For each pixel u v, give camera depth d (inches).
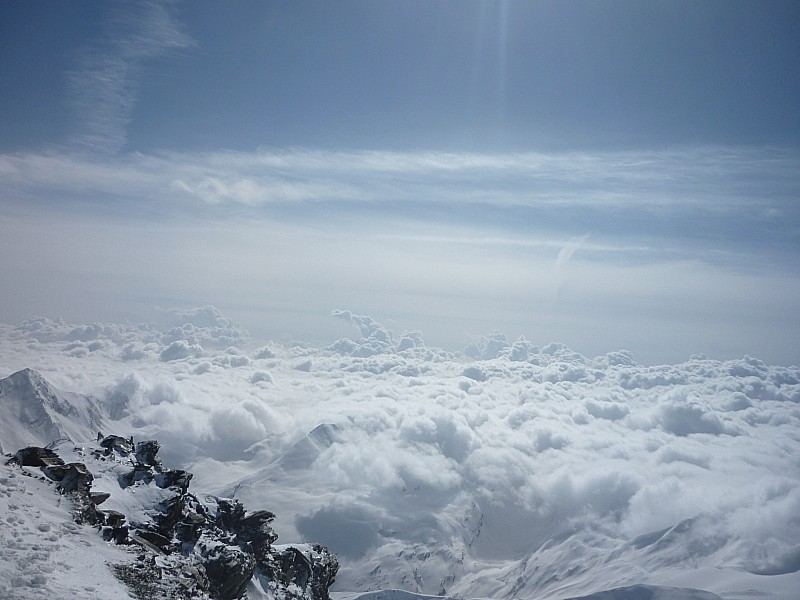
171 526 2514.8
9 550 1537.9
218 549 2551.7
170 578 1873.8
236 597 2529.5
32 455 2247.8
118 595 1534.2
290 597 3154.5
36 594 1359.5
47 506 1916.8
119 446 2822.3
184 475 2775.6
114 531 1983.3
